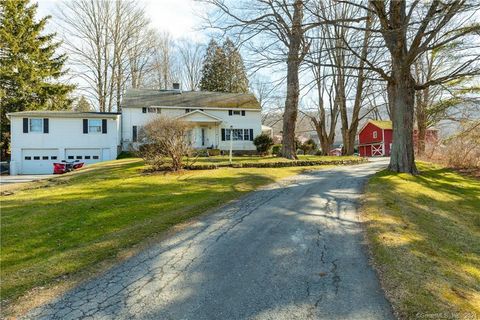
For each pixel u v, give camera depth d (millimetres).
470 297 3654
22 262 4945
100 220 7012
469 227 7422
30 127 27078
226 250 5051
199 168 15492
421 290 3666
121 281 4059
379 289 3734
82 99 44094
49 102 35656
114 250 5102
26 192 12125
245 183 11562
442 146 20359
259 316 3211
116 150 28156
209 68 44438
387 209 7359
